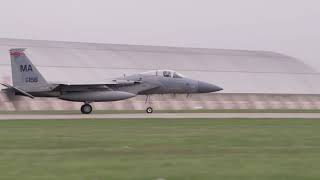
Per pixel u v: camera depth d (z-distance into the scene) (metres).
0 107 191.25
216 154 62.34
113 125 112.00
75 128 103.56
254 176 45.91
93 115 155.12
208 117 142.50
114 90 164.12
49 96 160.88
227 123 118.62
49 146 71.50
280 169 49.66
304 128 103.94
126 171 48.56
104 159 57.50
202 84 171.12
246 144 73.88
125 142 76.56
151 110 170.88
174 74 169.75
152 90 167.38
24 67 157.38
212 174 46.91
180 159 57.38
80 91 160.75
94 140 79.50
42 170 49.28
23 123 118.12
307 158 57.97
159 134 89.94
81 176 45.78
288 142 76.69
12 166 52.03
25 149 68.06
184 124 115.19
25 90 157.25
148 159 57.59
